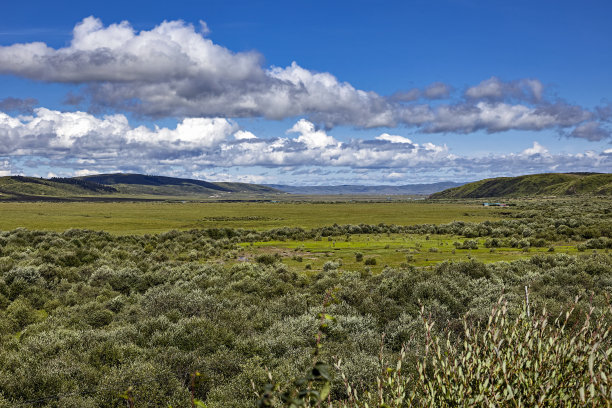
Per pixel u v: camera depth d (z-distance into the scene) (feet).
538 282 77.25
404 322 53.78
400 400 10.89
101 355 46.83
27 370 42.39
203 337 52.03
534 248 191.21
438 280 77.77
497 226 296.92
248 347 49.19
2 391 38.68
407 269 130.11
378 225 330.54
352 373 34.53
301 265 160.76
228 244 228.02
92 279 109.50
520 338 11.28
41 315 79.92
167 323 58.75
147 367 40.57
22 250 164.66
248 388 37.63
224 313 66.95
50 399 36.94
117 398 36.60
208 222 381.19
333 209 601.21
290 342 50.88
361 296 71.41
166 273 119.65
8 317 73.36
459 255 175.01
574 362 10.23
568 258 122.72
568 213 362.94
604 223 251.80
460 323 42.16
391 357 35.99
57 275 109.91
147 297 89.35
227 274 122.31
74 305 87.10
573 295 66.03
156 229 314.76
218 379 41.27
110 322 72.90
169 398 36.94
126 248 194.70
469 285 79.00
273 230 294.25
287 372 39.63
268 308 74.33
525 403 10.33
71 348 51.26
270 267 143.43
